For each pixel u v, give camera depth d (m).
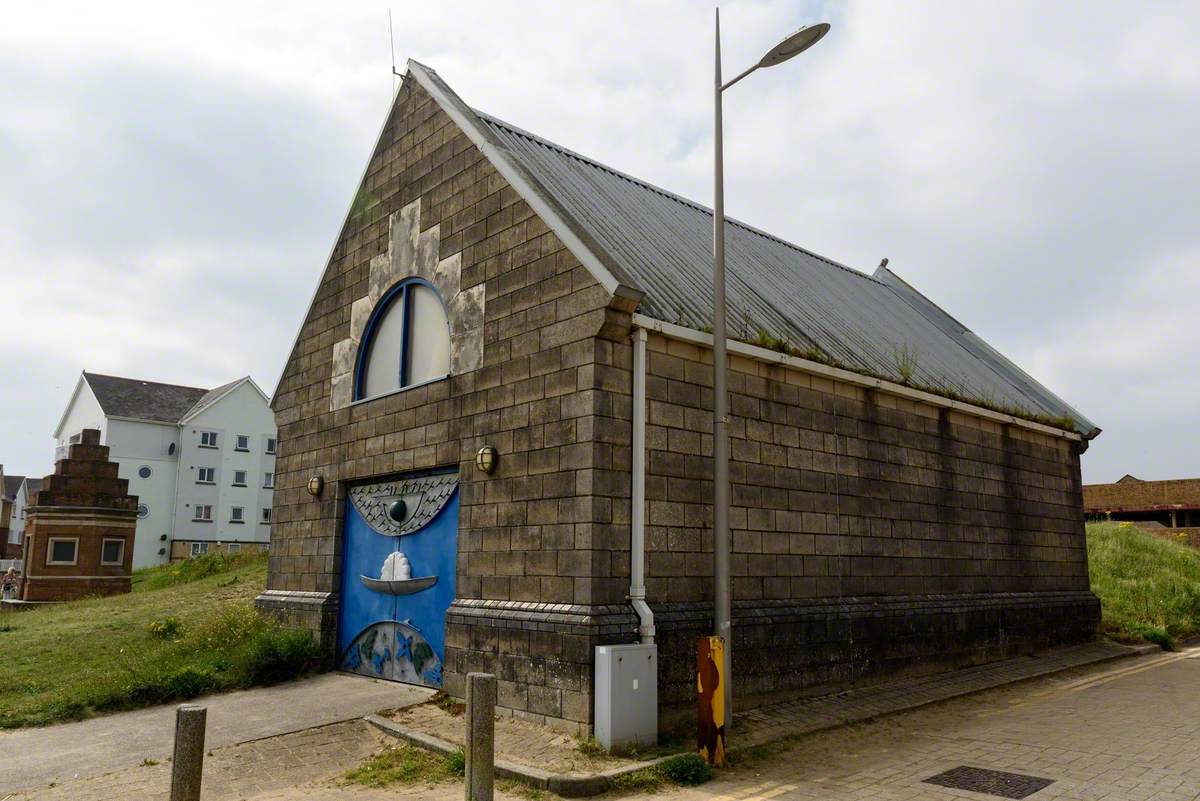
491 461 10.02
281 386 14.91
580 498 8.90
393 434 11.93
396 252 12.66
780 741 8.73
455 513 10.74
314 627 12.43
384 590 11.61
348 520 12.79
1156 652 16.34
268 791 7.47
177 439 45.94
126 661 12.09
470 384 10.69
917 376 13.59
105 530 29.42
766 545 10.46
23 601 27.56
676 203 15.55
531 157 12.94
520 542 9.54
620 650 8.08
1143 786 7.11
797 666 10.39
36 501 28.62
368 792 7.30
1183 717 10.03
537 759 7.71
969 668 12.98
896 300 20.27
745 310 11.77
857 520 11.78
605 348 9.18
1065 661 14.20
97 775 7.87
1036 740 8.92
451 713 9.39
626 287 8.98
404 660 11.12
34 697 10.68
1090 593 16.75
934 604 12.64
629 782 7.24
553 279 9.71
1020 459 15.45
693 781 7.38
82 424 48.31
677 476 9.58
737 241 15.84
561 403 9.35
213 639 12.59
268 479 48.62
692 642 9.27
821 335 12.82
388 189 13.12
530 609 9.17
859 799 6.91
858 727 9.56
